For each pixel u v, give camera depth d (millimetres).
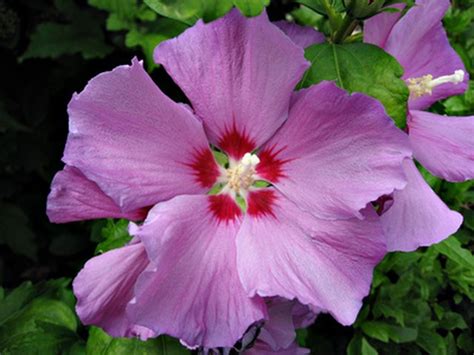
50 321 293
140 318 160
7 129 417
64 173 168
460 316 295
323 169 176
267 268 174
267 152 187
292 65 171
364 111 166
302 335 290
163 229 163
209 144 190
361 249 173
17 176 444
